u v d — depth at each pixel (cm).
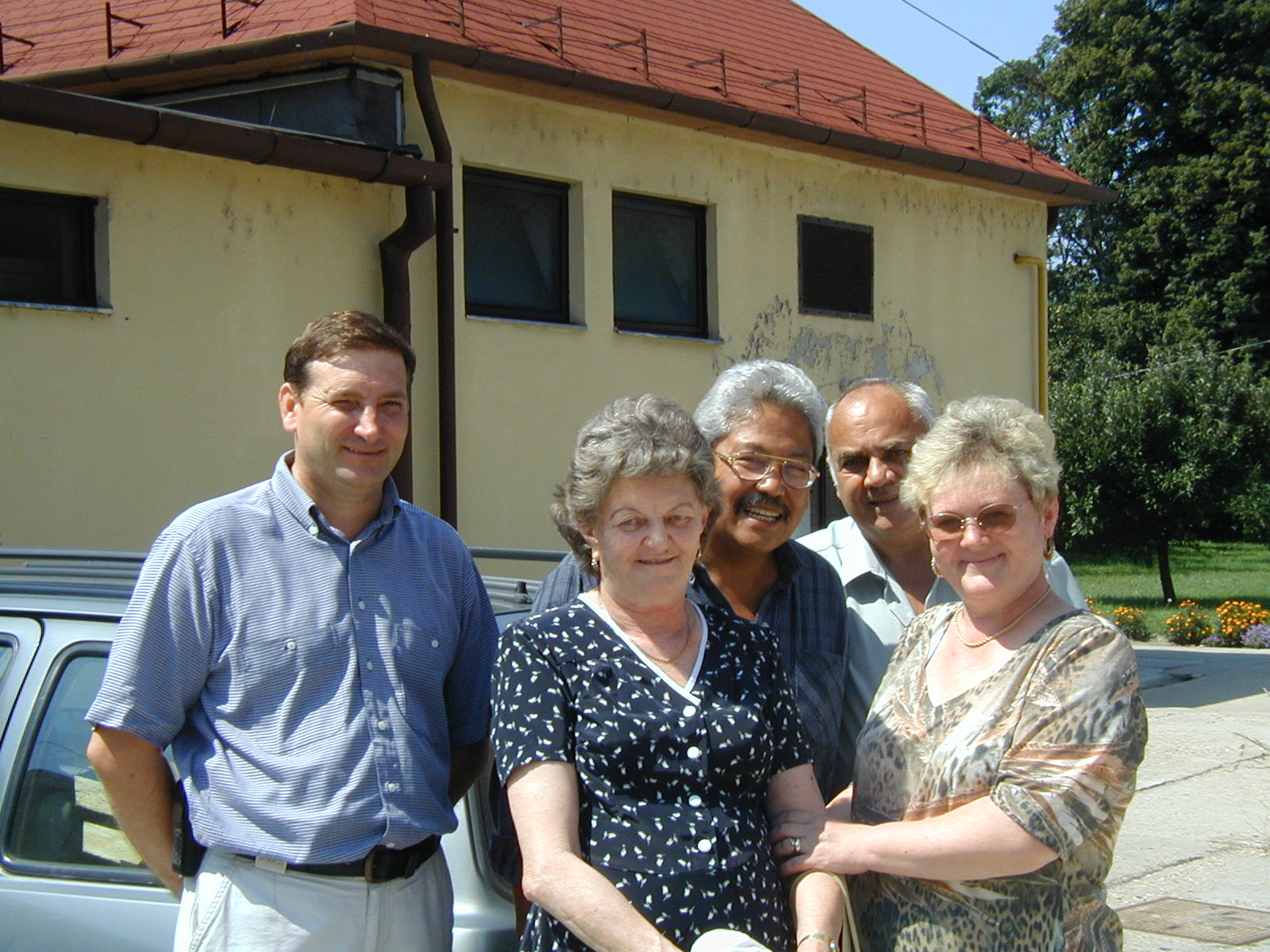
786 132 1020
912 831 236
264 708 253
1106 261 3894
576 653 241
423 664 264
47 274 720
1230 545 3391
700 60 1077
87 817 284
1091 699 231
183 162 754
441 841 274
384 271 827
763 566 302
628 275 987
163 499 747
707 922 226
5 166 690
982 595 243
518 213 924
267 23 833
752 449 290
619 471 238
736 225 1038
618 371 962
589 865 228
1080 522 2094
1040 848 227
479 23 908
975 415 250
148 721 249
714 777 235
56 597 305
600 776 233
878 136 1112
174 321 752
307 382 262
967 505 243
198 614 252
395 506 271
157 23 899
